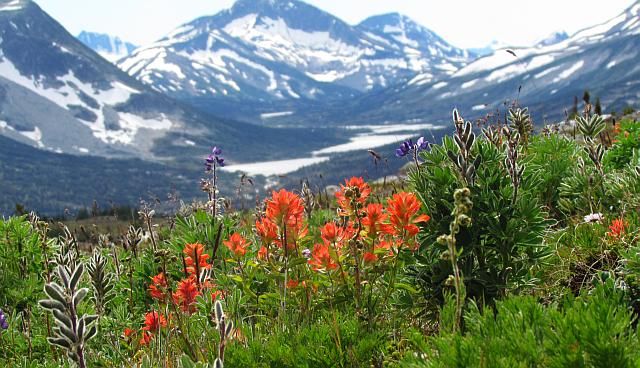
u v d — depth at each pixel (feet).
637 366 1.69
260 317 2.84
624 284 2.39
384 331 2.49
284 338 2.48
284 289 2.70
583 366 1.75
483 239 2.63
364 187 2.68
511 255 2.59
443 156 2.87
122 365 2.75
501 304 2.10
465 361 1.87
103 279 2.67
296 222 2.80
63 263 2.84
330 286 2.77
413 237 2.60
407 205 2.56
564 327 1.85
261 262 2.84
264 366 2.34
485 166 2.72
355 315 2.55
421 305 2.64
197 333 2.67
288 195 2.74
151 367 2.42
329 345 2.41
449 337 1.99
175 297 2.71
